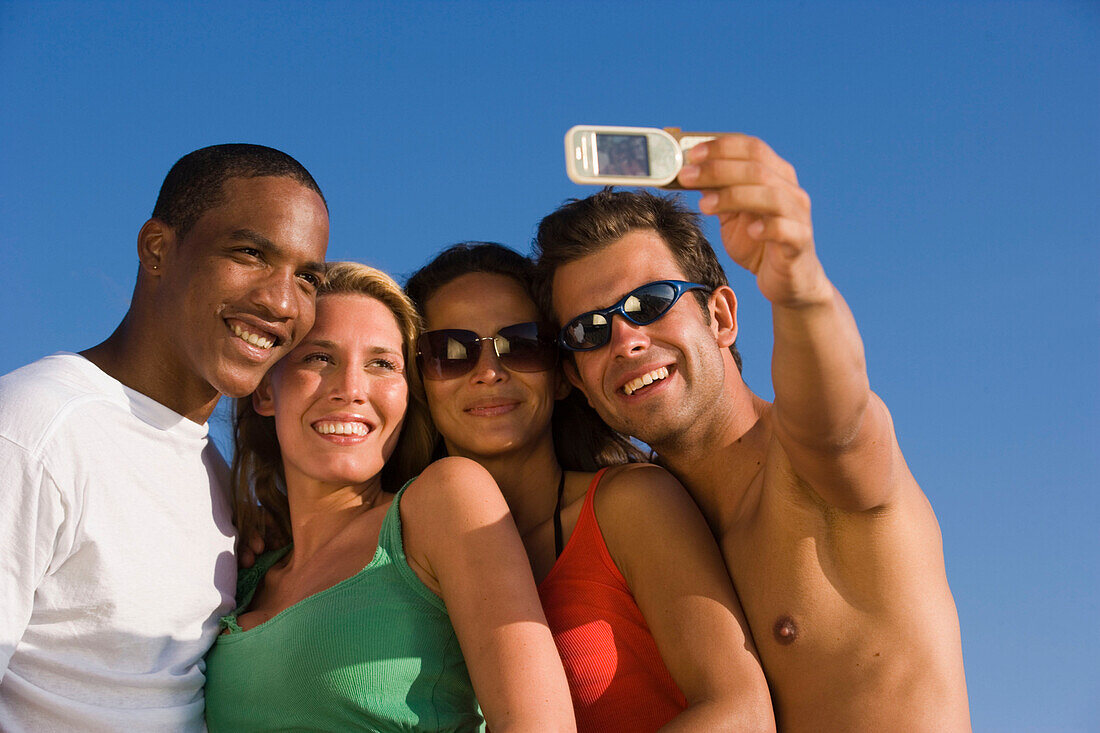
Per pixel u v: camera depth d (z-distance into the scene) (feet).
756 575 4.22
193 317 4.31
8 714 3.99
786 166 3.43
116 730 4.03
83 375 4.27
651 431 4.47
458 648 4.22
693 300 4.52
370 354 4.59
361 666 4.06
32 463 4.02
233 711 4.22
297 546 4.57
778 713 4.16
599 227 4.58
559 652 4.28
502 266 4.88
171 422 4.38
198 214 4.35
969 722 4.08
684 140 3.39
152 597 4.18
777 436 3.86
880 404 3.99
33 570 4.00
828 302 3.54
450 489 4.17
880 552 4.05
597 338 4.53
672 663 4.15
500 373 4.72
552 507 4.79
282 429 4.56
